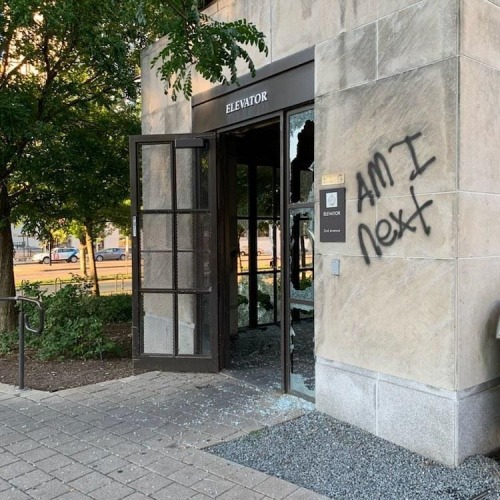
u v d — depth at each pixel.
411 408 3.45
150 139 5.60
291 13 4.37
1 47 6.96
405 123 3.43
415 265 3.39
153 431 3.90
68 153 7.48
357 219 3.79
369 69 3.67
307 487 3.03
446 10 3.19
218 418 4.15
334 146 3.95
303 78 4.31
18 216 8.70
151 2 3.79
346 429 3.83
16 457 3.47
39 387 5.16
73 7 6.60
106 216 10.77
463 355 3.21
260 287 8.04
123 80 7.92
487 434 3.39
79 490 3.01
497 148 3.39
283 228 4.70
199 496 2.91
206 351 5.61
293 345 4.72
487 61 3.30
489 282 3.37
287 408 4.35
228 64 3.92
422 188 3.34
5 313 8.22
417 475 3.14
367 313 3.73
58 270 34.19
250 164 7.73
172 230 5.65
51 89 7.60
